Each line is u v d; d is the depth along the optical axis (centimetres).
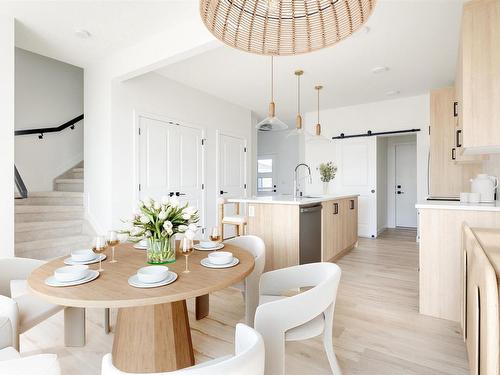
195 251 187
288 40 117
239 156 617
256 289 196
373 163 588
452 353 186
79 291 117
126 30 308
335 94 530
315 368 172
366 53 357
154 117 434
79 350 188
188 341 167
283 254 318
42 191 465
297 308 124
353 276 337
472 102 201
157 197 440
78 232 404
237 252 183
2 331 121
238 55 369
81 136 525
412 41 325
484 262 101
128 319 157
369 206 593
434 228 236
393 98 554
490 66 196
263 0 110
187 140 493
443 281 232
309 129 662
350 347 193
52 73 489
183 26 296
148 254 159
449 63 386
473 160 323
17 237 341
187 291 117
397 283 314
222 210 359
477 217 219
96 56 372
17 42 334
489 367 90
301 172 786
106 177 384
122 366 156
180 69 417
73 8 268
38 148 470
